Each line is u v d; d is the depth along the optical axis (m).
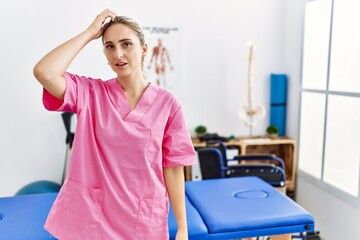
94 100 1.09
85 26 3.05
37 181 2.97
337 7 2.70
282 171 2.67
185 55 3.31
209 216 1.73
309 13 3.07
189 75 3.36
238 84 3.48
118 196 1.08
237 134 3.56
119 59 1.05
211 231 1.63
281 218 1.71
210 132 3.49
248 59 3.45
